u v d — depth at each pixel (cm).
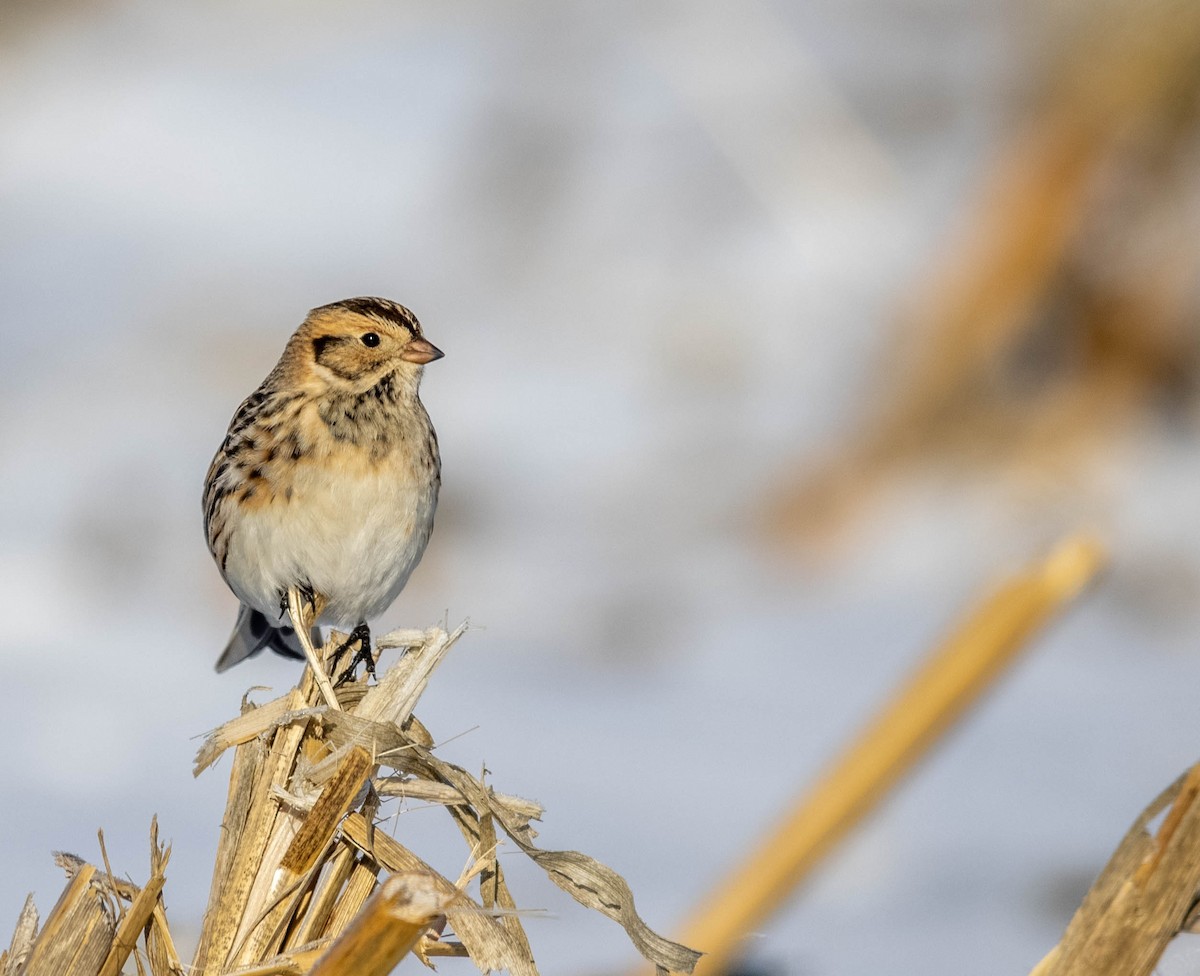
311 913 447
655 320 1616
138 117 2075
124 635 1209
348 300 731
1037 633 622
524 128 1831
